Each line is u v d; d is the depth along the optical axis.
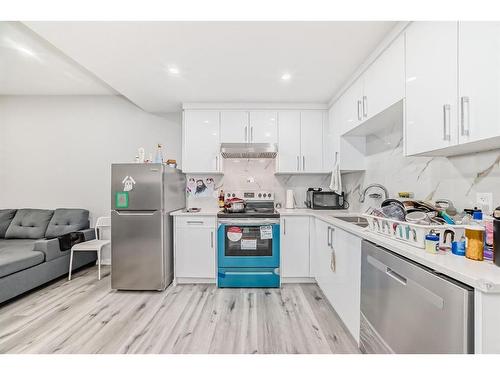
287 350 1.64
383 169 2.29
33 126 3.54
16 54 2.39
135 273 2.61
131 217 2.61
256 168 3.37
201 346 1.69
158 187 2.62
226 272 2.70
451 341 0.83
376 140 2.41
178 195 3.14
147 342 1.73
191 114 3.05
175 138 3.53
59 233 3.23
